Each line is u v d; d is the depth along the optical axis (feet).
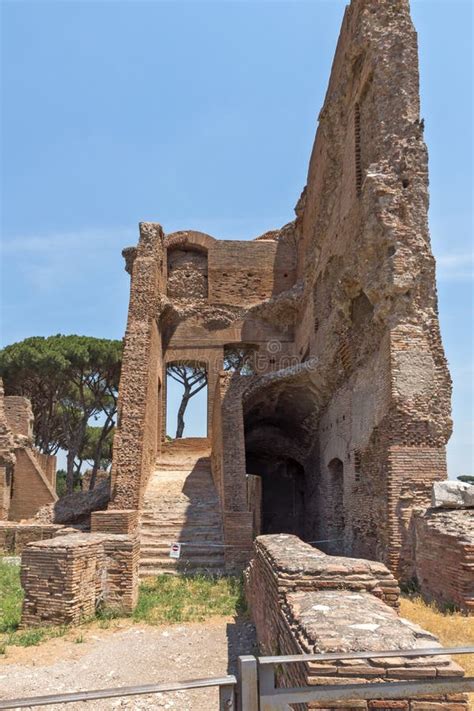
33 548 33.94
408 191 47.62
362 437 51.11
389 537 41.04
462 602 31.14
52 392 118.21
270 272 98.37
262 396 76.33
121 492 61.72
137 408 67.21
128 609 35.88
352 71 58.23
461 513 36.76
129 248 100.27
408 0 52.06
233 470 58.90
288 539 31.37
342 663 11.93
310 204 82.64
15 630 32.71
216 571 49.90
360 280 50.29
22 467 95.04
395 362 43.55
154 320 78.64
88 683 23.57
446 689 10.30
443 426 42.91
